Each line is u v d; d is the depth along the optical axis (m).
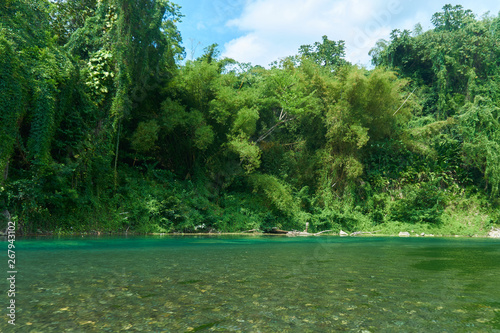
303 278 2.93
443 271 3.51
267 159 19.58
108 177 12.61
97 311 1.84
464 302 2.14
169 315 1.79
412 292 2.42
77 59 12.09
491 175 20.53
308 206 18.42
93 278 2.83
